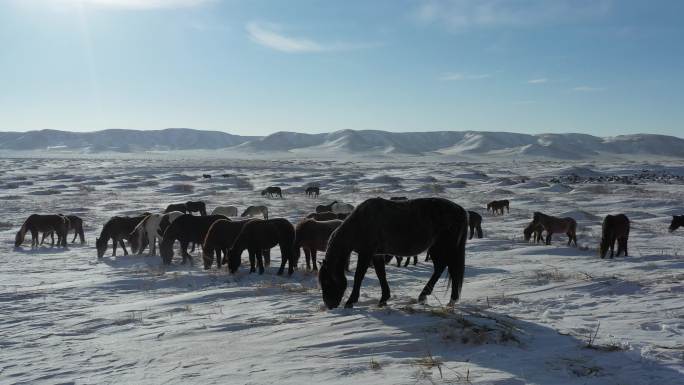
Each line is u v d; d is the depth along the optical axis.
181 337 7.52
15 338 7.96
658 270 13.27
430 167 122.06
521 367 5.47
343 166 128.88
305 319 8.11
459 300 9.72
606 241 16.83
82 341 7.64
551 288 10.54
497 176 85.88
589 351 6.04
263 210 31.81
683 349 6.06
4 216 32.47
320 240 14.29
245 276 13.83
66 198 46.38
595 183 68.94
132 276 14.15
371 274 14.16
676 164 138.38
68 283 13.17
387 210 8.68
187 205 31.67
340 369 5.57
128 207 38.44
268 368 5.77
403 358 5.90
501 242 21.17
